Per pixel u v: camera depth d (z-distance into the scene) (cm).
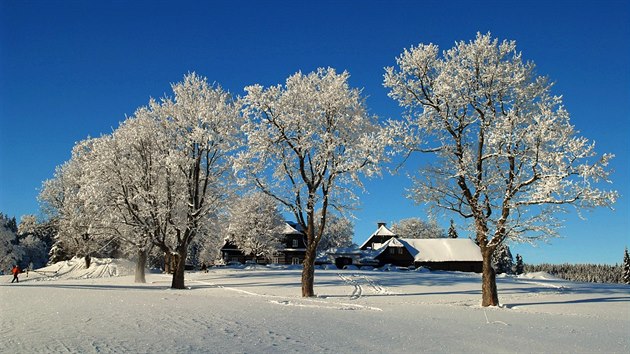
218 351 954
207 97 4016
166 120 4056
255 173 3112
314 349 1027
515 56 2920
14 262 7425
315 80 3294
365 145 2967
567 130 2548
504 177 2819
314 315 1681
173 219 3872
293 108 3189
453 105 2884
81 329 1150
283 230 8956
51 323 1241
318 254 10562
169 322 1309
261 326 1310
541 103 2719
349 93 3275
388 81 2966
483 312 2183
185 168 3916
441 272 7438
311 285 3139
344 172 3106
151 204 3850
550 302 3023
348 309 2109
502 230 2717
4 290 2630
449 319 1781
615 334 1505
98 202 3781
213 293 3325
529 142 2630
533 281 5000
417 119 2958
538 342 1270
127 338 1048
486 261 2773
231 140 3928
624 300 3138
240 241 8388
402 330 1388
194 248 8400
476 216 2767
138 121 4116
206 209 3972
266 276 5128
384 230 11062
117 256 7994
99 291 2762
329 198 3166
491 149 2831
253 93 3128
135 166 3912
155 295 2505
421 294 3428
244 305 1953
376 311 2080
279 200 3164
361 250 10194
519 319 1889
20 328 1158
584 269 13962
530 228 2647
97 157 3969
